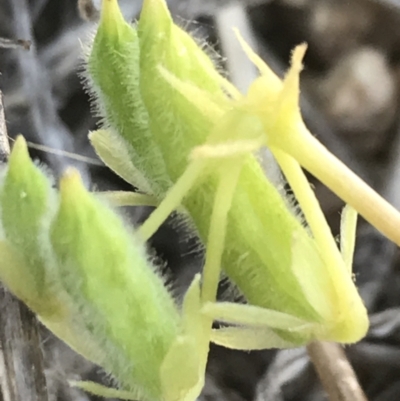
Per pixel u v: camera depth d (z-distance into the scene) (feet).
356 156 0.27
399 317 0.22
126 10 0.24
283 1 0.29
